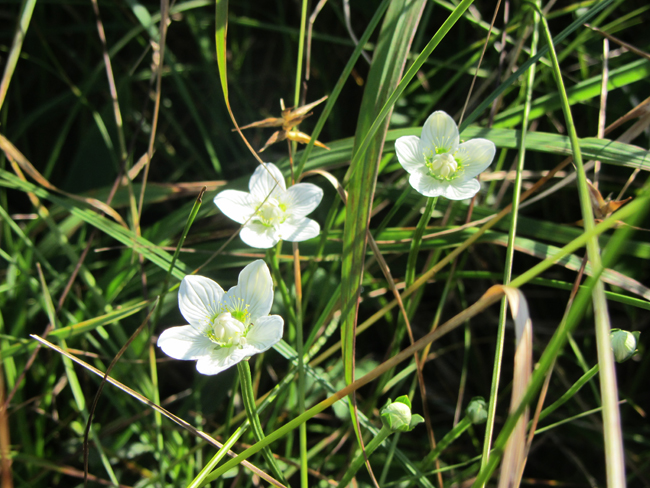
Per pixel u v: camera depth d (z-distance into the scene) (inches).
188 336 6.9
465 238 8.8
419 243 8.2
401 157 7.7
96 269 10.4
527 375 6.2
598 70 10.3
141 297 9.5
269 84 12.2
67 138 11.7
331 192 10.1
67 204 8.8
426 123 7.8
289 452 8.5
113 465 9.1
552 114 10.4
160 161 11.7
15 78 10.9
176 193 9.8
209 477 6.6
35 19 11.3
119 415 9.5
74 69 12.0
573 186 10.1
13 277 9.2
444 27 7.1
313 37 11.1
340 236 9.0
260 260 7.0
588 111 10.3
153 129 8.5
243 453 6.5
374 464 9.1
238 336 6.8
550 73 10.3
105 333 8.7
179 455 8.5
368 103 7.9
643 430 9.7
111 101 10.9
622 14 10.7
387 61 7.9
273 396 7.7
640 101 10.0
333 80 11.7
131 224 10.1
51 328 8.4
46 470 8.5
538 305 10.7
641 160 7.9
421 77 10.4
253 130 11.4
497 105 9.2
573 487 9.5
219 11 6.9
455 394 10.2
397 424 6.7
